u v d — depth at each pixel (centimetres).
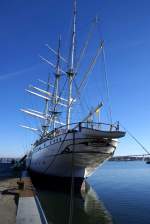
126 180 6556
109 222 2188
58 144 3316
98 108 3142
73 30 3872
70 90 3788
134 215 2466
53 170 3528
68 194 3219
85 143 3006
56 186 3497
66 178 3391
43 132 6047
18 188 2695
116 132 2970
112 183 5716
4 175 4809
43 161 3869
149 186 5044
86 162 3192
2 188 2755
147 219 2308
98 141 2997
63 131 3422
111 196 3675
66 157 3195
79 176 3303
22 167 7025
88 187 4441
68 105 3747
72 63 3838
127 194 3922
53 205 2631
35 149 4684
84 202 2998
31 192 2489
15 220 1573
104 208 2728
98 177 7725
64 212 2397
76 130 3084
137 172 10606
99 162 3269
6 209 1834
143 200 3350
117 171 11625
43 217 1647
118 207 2828
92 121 3175
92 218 2289
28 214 1700
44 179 3806
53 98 5253
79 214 2383
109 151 3117
